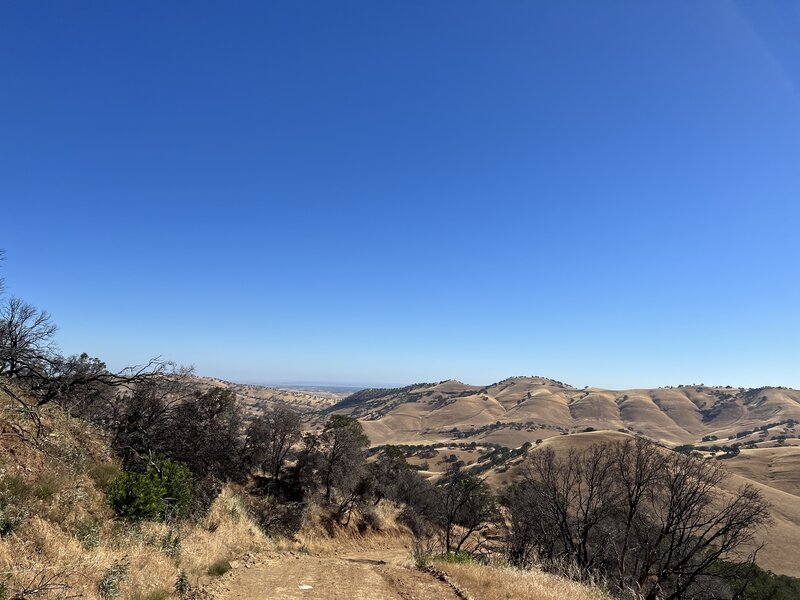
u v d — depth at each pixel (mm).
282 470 43562
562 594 10672
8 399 11430
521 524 27016
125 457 15047
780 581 33719
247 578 11516
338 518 40094
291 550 22375
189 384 19375
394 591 10758
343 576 12609
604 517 27969
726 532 22250
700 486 24297
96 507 10609
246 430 39312
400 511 49844
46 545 7605
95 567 7781
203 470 19578
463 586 11250
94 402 17078
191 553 11648
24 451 9984
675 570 22156
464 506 30797
